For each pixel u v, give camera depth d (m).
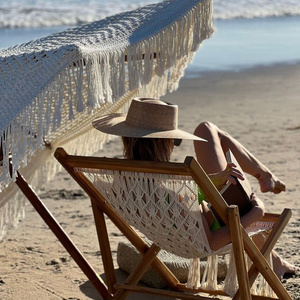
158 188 5.16
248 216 5.56
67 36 6.64
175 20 6.37
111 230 8.72
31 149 5.27
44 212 6.07
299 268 7.13
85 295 6.71
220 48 31.59
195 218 5.22
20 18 43.56
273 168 11.56
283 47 32.03
